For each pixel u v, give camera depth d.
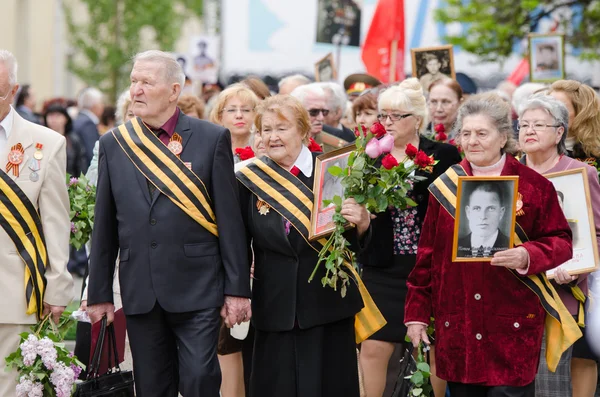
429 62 22.36
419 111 15.03
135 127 12.87
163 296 12.54
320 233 12.64
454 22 32.28
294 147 12.91
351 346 13.02
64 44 68.25
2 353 13.36
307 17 32.00
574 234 13.76
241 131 16.42
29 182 13.34
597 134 15.10
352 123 20.14
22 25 63.72
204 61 33.88
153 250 12.59
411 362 13.14
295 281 12.71
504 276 12.12
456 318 12.25
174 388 13.07
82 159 28.48
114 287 15.16
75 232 15.75
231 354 15.30
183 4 67.88
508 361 12.08
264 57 32.16
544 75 24.28
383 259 14.64
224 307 12.73
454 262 12.22
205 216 12.73
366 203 12.48
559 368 14.57
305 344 12.80
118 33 58.66
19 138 13.37
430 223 12.62
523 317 12.12
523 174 12.30
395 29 23.31
